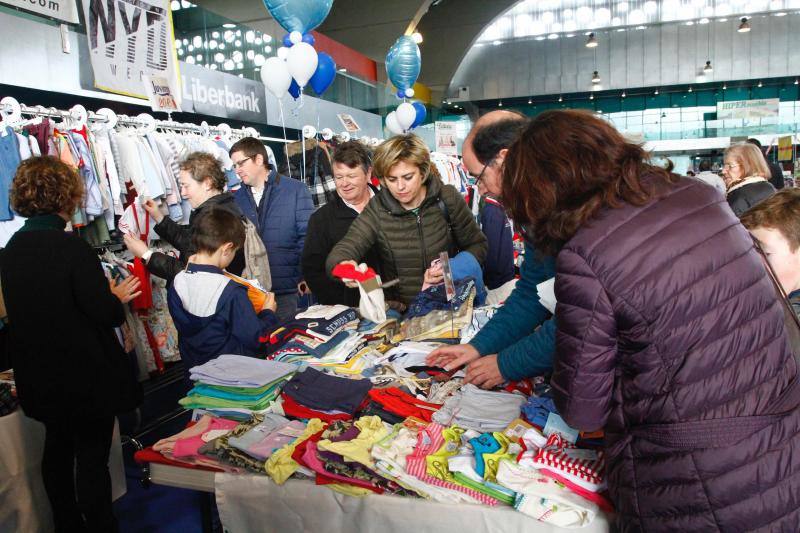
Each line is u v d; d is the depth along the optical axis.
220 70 6.00
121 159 3.62
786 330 1.04
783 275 1.38
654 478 0.96
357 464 1.26
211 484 1.41
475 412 1.42
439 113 17.09
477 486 1.19
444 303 2.08
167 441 1.45
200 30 5.63
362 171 2.70
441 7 16.20
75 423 1.91
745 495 0.91
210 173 2.88
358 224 2.38
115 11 4.09
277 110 6.64
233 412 1.58
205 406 1.59
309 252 2.78
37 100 4.21
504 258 2.81
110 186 3.50
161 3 4.57
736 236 0.96
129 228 3.39
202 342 2.01
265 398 1.56
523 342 1.47
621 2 21.05
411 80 6.36
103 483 1.95
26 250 1.84
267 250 3.34
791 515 0.91
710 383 0.91
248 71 6.64
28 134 3.02
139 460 1.45
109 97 4.14
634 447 0.98
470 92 22.83
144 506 2.59
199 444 1.42
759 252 1.14
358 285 2.04
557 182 0.96
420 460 1.26
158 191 3.75
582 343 0.95
